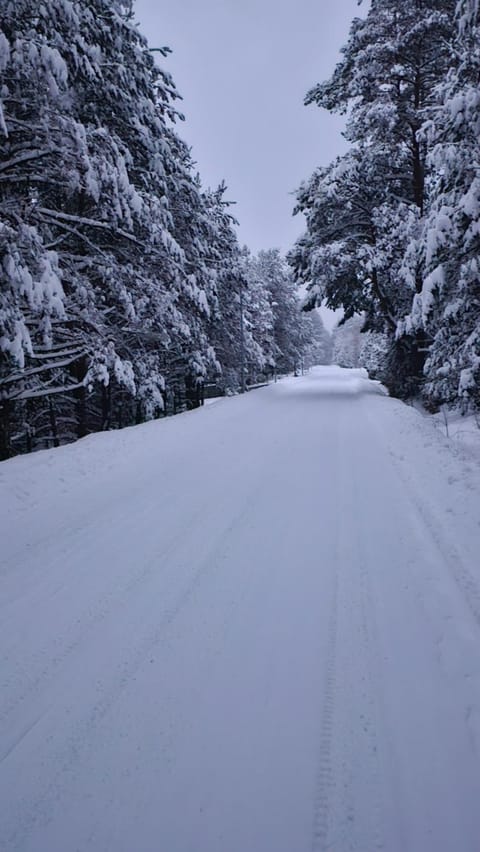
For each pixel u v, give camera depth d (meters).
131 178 11.97
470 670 2.53
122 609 3.32
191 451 8.66
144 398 13.68
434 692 2.39
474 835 1.69
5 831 1.74
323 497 5.69
